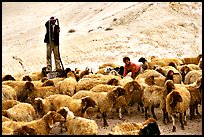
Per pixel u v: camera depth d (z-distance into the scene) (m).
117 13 55.06
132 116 17.58
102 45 42.12
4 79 22.41
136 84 17.20
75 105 15.61
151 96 16.64
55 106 16.12
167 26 45.72
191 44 43.22
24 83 19.62
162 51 41.31
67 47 42.09
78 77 22.62
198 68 23.70
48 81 19.67
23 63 39.56
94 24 53.00
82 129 13.34
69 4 76.94
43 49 43.38
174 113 15.42
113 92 16.42
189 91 16.47
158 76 20.19
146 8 50.81
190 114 16.91
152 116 17.09
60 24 63.03
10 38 58.41
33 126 13.72
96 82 18.94
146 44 42.44
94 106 15.65
